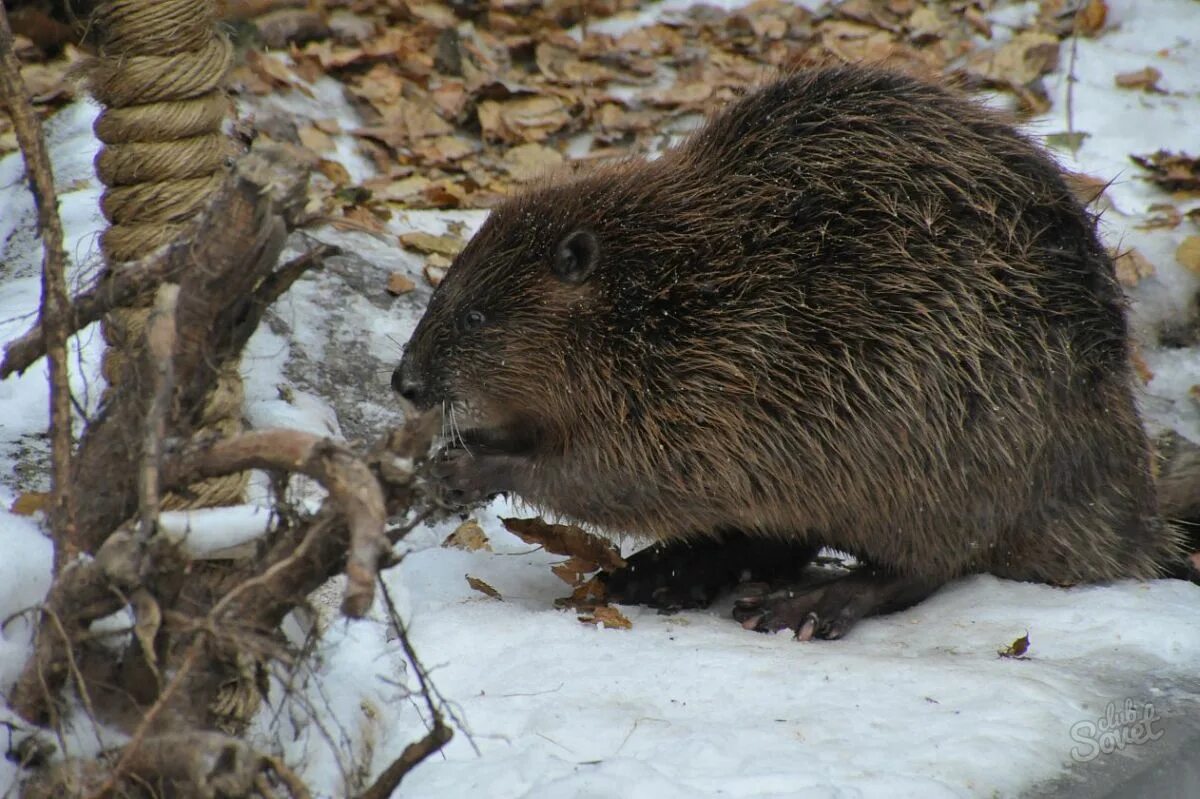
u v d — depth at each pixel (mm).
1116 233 11453
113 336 5273
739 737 5371
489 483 7523
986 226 7316
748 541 7984
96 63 6258
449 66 13344
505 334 7562
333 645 4566
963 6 14938
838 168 7406
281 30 12898
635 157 8391
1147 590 7523
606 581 7785
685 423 7289
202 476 4156
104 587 4199
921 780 4965
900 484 7199
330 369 8961
